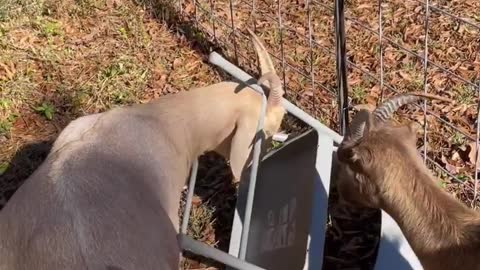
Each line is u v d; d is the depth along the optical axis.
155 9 2.77
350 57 2.49
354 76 2.39
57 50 2.60
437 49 2.49
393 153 1.49
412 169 1.48
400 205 1.50
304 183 1.79
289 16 2.72
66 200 1.41
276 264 1.73
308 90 2.36
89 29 2.70
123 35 2.66
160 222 1.52
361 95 2.29
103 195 1.46
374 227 1.89
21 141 2.25
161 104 1.85
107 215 1.41
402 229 1.52
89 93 2.41
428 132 2.13
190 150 1.88
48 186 1.45
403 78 2.36
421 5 2.70
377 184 1.51
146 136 1.71
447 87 2.31
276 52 2.53
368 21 2.65
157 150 1.71
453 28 2.57
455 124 2.16
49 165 1.53
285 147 1.91
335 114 2.26
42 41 2.64
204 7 2.77
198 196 2.06
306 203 1.74
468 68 2.39
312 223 1.67
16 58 2.55
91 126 1.69
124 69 2.49
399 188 1.49
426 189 1.47
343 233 1.89
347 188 1.59
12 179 2.13
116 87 2.42
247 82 1.89
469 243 1.42
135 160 1.63
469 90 2.28
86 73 2.49
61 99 2.39
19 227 1.39
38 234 1.36
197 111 1.88
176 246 1.53
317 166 1.76
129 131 1.70
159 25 2.72
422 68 2.39
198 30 2.67
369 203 1.57
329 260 1.83
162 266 1.42
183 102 1.88
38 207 1.41
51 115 2.33
